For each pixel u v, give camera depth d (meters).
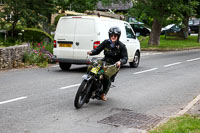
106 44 7.75
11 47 14.05
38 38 20.52
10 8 20.92
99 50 7.82
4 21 21.41
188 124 5.72
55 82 10.60
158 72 13.67
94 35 12.80
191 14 28.94
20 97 8.28
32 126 5.95
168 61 18.36
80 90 7.14
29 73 12.62
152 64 16.78
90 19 12.95
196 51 27.31
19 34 20.33
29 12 21.23
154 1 27.06
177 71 14.09
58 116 6.65
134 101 8.26
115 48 7.69
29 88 9.49
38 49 16.52
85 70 13.98
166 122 6.07
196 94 9.27
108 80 7.66
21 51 14.84
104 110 7.25
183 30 41.28
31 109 7.13
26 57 15.09
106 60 7.75
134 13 28.88
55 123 6.16
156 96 8.93
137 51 15.55
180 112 6.97
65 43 13.21
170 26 42.53
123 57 7.65
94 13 33.22
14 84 10.09
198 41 37.38
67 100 8.10
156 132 5.39
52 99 8.16
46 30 23.12
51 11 22.69
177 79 11.91
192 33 56.06
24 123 6.11
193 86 10.56
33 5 21.66
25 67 14.37
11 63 14.02
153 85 10.59
